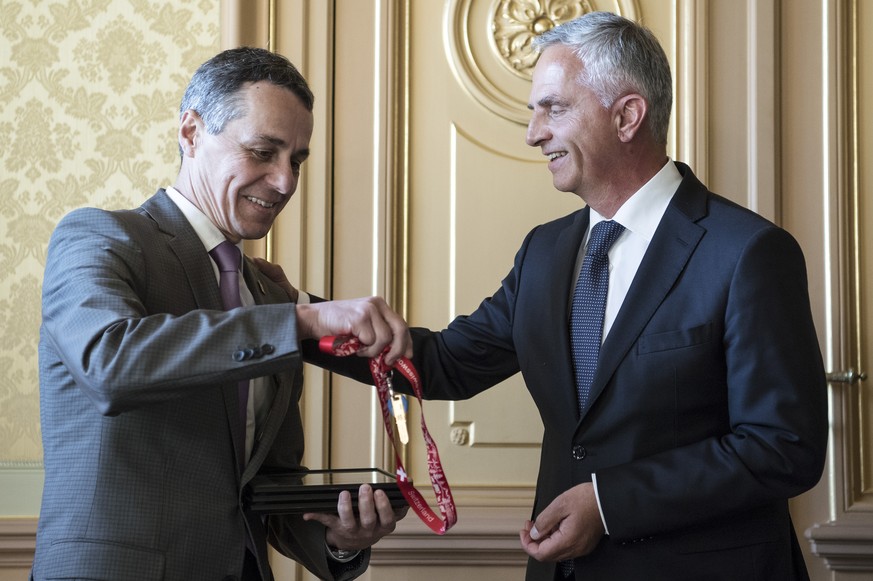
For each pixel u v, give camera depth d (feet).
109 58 8.28
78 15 8.29
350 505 4.87
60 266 4.54
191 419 4.66
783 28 8.39
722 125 8.36
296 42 8.31
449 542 8.11
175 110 8.28
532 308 6.04
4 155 8.21
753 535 5.32
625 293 5.73
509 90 8.52
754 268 5.31
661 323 5.45
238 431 4.86
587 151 5.77
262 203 5.16
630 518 5.15
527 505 8.20
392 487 5.00
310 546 5.48
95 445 4.47
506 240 8.46
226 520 4.69
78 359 4.10
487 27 8.57
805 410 5.17
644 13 8.52
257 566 5.00
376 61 8.43
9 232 8.17
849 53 8.39
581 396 5.65
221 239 5.18
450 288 8.44
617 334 5.50
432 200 8.48
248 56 5.18
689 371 5.36
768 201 8.22
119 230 4.70
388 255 8.32
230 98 5.05
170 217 5.05
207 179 5.14
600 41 5.77
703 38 8.36
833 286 8.18
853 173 8.35
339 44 8.45
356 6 8.48
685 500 5.12
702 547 5.27
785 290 5.32
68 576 4.30
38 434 8.06
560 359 5.74
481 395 8.36
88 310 4.23
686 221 5.62
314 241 8.25
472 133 8.52
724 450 5.18
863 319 8.27
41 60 8.26
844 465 8.11
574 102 5.77
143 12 8.30
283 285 6.36
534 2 8.53
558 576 5.61
